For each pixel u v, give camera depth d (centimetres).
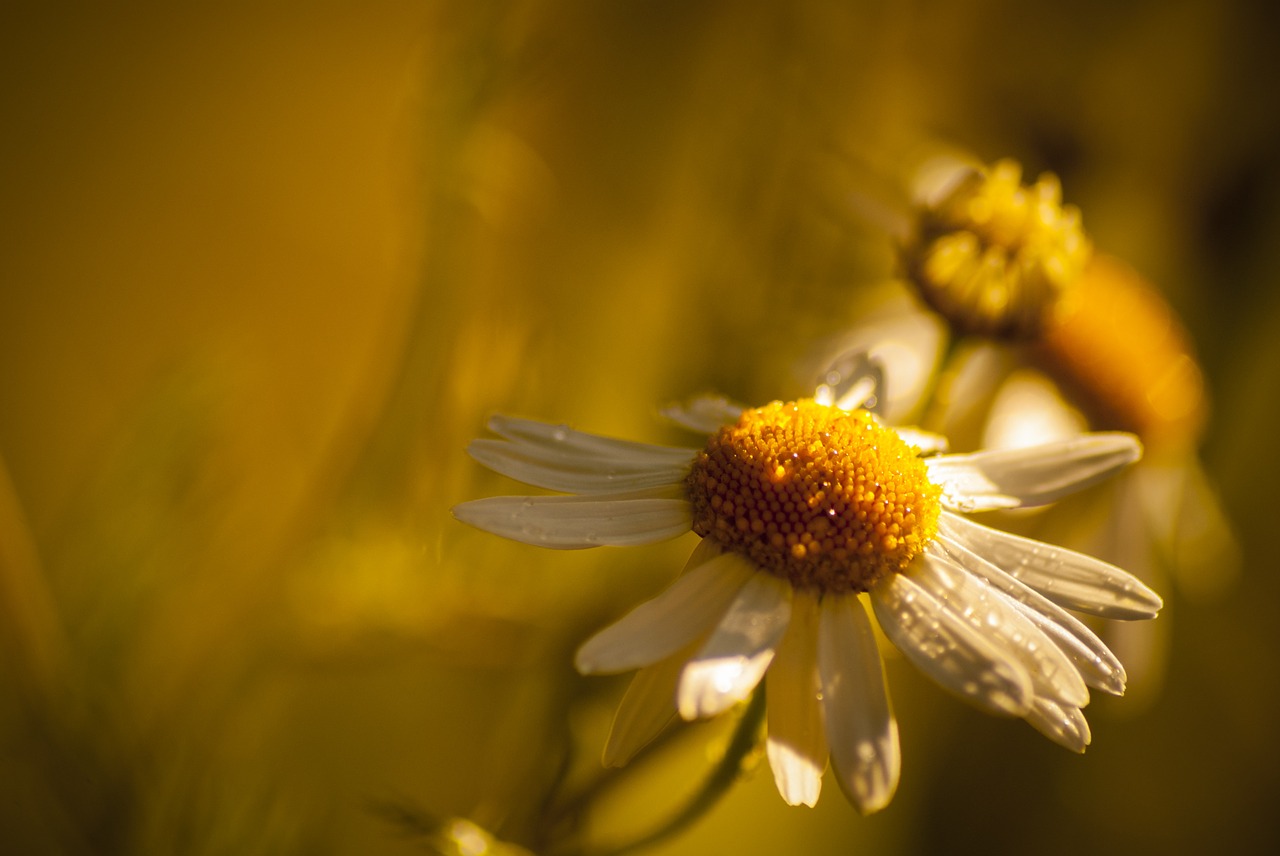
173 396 13
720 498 11
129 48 14
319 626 13
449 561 13
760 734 11
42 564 13
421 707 13
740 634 10
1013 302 13
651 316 14
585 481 11
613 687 13
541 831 12
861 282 14
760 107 14
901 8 14
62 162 14
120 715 12
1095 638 11
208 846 12
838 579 11
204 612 13
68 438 14
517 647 13
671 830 11
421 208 13
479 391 13
